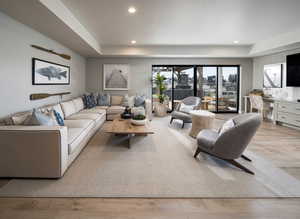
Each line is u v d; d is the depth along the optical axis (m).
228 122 2.83
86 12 3.35
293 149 3.28
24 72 3.13
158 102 7.12
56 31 3.55
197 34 4.82
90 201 1.79
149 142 3.65
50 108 3.34
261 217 1.59
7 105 2.72
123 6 3.11
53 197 1.84
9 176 2.17
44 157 2.15
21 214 1.60
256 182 2.17
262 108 5.64
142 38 5.23
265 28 4.32
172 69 7.18
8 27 2.73
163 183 2.12
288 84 5.20
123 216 1.59
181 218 1.57
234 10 3.29
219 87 7.27
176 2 2.96
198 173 2.38
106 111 5.62
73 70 5.56
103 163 2.64
